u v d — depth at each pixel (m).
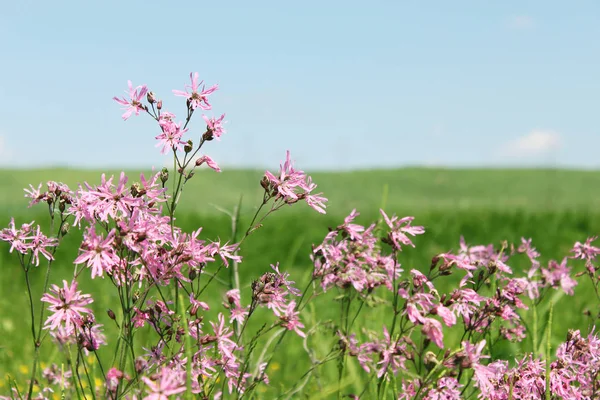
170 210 2.71
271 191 2.86
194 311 2.71
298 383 3.54
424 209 22.44
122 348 2.73
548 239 14.70
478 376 2.53
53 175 44.31
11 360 5.52
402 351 2.75
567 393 2.82
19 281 10.57
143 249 2.57
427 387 2.64
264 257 13.24
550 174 52.31
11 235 2.87
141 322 2.70
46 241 2.91
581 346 3.04
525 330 3.64
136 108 2.70
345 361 3.56
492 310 2.85
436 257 2.79
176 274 2.68
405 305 2.71
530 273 3.76
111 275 2.69
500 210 20.06
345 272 3.16
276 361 5.71
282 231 15.56
